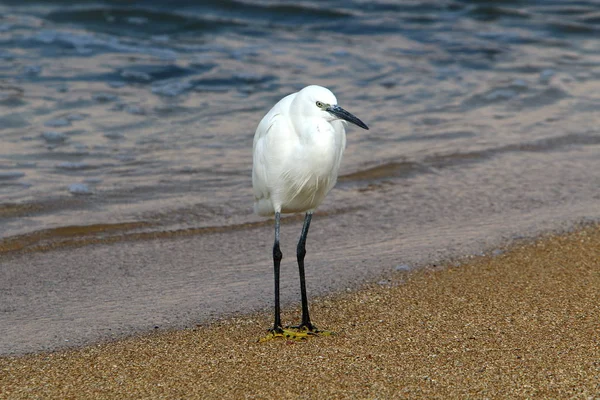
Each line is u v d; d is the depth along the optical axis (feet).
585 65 70.74
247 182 45.21
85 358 25.63
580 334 26.73
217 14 81.71
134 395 23.00
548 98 62.08
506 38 78.95
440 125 55.72
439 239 37.45
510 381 23.34
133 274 33.73
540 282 31.86
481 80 65.98
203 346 26.55
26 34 70.79
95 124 53.01
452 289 31.32
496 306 29.45
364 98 60.59
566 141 53.16
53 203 41.19
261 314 29.63
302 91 26.53
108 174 45.47
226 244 37.45
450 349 25.66
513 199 43.16
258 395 22.79
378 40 76.74
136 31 75.56
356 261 34.86
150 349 26.32
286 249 36.88
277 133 26.89
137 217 40.11
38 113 54.13
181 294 31.58
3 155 47.11
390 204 42.75
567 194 43.88
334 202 43.14
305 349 26.02
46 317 29.27
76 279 33.06
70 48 68.49
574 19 85.76
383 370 24.25
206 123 54.34
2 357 25.72
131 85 61.00
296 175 27.02
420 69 68.33
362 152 50.49
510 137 53.78
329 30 79.36
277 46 73.26
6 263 34.45
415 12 86.74
